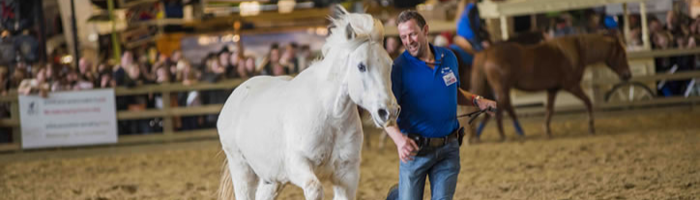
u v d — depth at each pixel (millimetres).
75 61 13734
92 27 16859
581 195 6637
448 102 4051
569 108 13820
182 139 12719
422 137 4055
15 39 13227
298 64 12992
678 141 10078
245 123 4609
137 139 12547
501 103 11672
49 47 15609
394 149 11453
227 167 5168
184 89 12719
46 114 12219
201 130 12758
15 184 9391
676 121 12609
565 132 12375
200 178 9070
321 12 16156
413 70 4031
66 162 11773
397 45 12297
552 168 8562
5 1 13273
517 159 9531
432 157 4070
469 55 12008
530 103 13859
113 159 11852
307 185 4012
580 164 8703
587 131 12273
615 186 6969
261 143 4426
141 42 15477
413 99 4039
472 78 11703
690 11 13984
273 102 4406
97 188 8625
